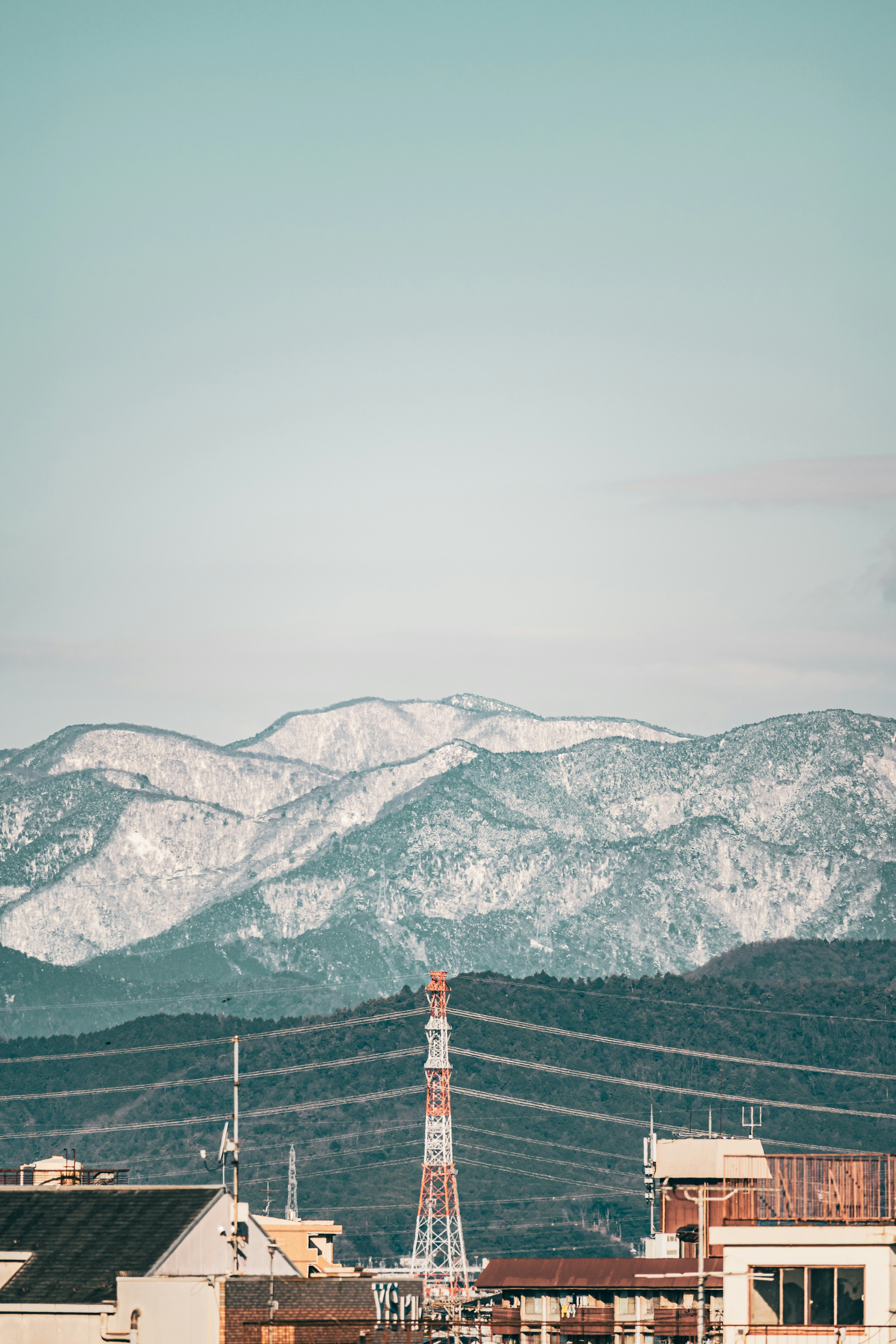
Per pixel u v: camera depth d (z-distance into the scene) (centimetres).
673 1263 15700
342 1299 11194
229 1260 11950
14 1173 14262
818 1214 12719
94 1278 11294
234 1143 12612
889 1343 10750
